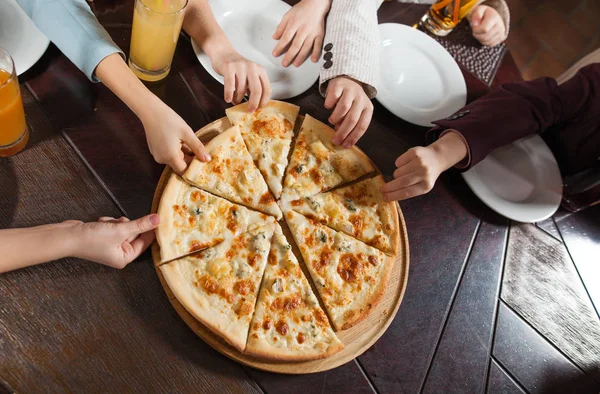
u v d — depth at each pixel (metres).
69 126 0.59
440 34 0.84
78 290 0.52
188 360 0.53
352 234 0.64
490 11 0.88
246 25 0.72
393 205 0.65
